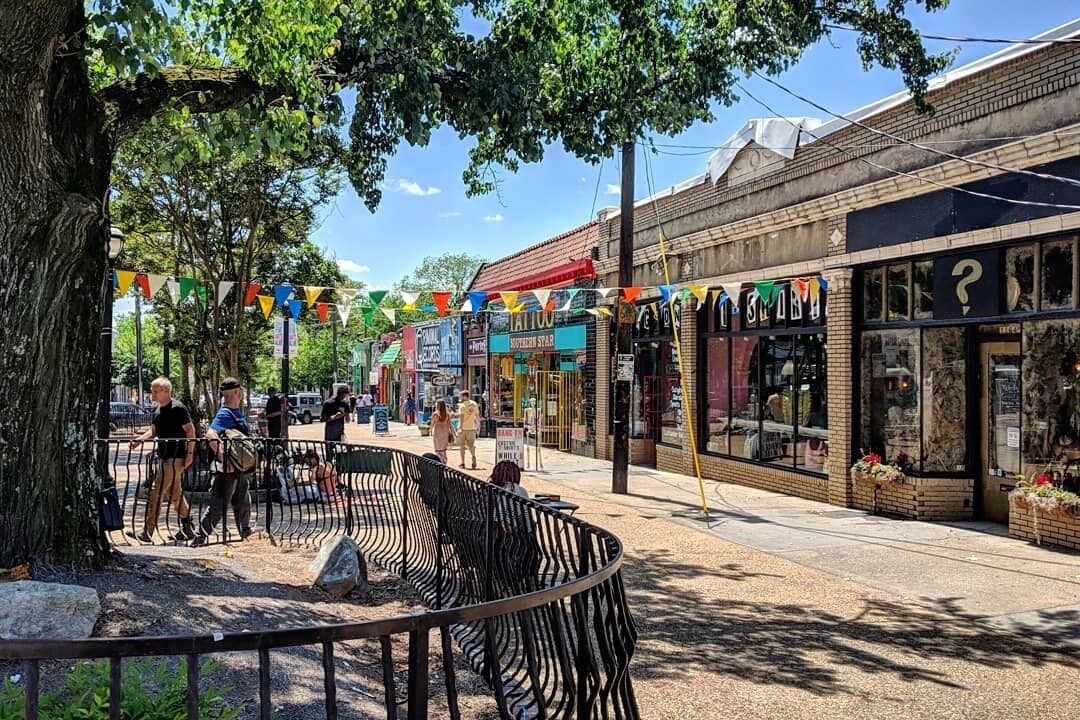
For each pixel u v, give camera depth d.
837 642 6.08
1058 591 7.36
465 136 9.16
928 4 8.76
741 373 14.77
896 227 10.98
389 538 9.45
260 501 12.02
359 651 5.59
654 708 4.86
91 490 6.14
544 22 8.33
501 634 5.43
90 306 6.05
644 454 18.50
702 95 9.09
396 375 48.53
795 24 8.48
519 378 26.38
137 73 6.89
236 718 3.95
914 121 10.66
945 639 6.15
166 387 9.02
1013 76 9.38
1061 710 4.88
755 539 9.78
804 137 12.64
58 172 5.61
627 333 13.91
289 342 15.93
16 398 5.62
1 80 5.05
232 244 17.77
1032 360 9.42
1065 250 9.05
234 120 7.55
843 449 11.94
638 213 18.02
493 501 5.60
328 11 7.09
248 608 5.90
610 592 3.52
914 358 11.01
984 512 10.63
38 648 2.12
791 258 13.13
